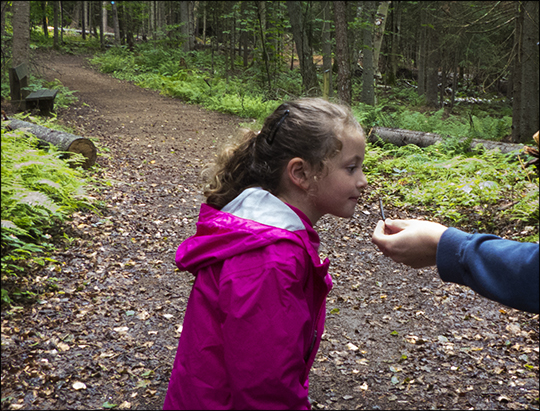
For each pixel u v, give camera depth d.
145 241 5.38
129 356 3.40
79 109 13.19
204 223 1.05
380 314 4.27
